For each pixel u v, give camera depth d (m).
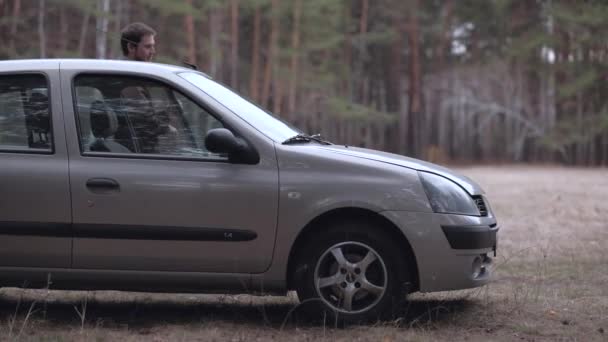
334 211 10.40
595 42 92.50
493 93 113.44
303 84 93.88
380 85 115.62
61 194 10.37
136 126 10.64
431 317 11.20
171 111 10.67
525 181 49.84
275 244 10.31
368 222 10.45
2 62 10.96
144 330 10.34
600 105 97.00
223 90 11.19
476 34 108.94
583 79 92.81
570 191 38.03
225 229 10.32
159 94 10.73
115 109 10.69
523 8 103.38
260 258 10.34
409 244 10.39
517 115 110.81
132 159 10.48
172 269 10.39
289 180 10.34
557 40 96.19
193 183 10.34
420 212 10.31
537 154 112.00
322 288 10.45
